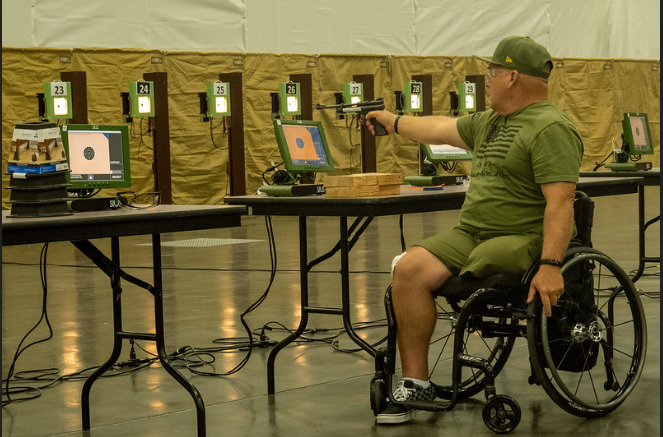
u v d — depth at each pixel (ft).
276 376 16.06
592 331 13.07
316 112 50.34
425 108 42.80
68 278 28.71
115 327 13.14
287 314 22.04
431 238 13.37
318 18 52.03
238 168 45.16
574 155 12.61
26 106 42.24
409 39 55.47
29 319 21.99
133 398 14.83
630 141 26.35
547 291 12.22
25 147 12.51
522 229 13.07
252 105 48.85
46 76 42.78
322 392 14.88
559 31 62.49
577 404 12.74
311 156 17.33
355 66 52.06
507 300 12.82
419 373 13.26
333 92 51.29
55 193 12.61
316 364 16.90
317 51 52.03
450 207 16.12
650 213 46.09
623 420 12.90
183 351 18.10
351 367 16.60
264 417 13.50
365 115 15.78
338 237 38.78
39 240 11.40
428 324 13.17
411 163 53.57
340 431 12.71
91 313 22.67
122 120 44.98
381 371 13.61
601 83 63.21
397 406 13.15
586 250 13.08
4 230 11.05
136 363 17.15
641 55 66.85
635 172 22.79
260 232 41.91
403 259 13.14
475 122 13.99
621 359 16.53
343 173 50.93
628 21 66.13
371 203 14.39
